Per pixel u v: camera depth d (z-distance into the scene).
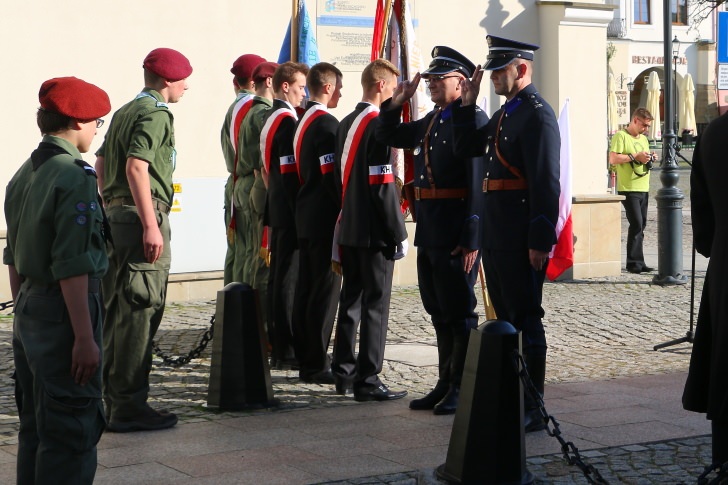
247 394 7.87
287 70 9.40
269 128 9.32
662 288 14.70
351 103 14.61
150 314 7.22
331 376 8.84
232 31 13.78
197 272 13.64
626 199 16.20
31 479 5.07
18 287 5.21
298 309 8.79
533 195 7.03
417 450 6.66
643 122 16.08
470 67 7.77
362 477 6.08
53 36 12.69
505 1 15.58
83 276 4.74
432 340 10.83
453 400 7.69
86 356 4.76
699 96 57.94
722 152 5.48
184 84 7.37
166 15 13.34
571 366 9.55
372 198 8.04
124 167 7.12
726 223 5.46
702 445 6.75
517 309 7.22
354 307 8.42
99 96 5.06
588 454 6.56
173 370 9.31
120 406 7.20
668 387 8.52
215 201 13.70
